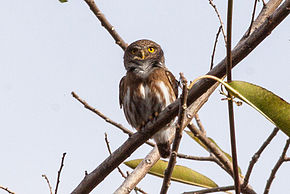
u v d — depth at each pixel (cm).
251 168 946
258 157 941
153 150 1023
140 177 967
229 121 600
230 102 589
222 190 973
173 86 1228
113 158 870
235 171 628
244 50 716
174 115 850
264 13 1006
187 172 1023
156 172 1022
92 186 868
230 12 556
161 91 1187
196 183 1020
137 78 1209
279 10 691
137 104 1203
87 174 873
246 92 579
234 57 721
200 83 755
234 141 610
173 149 647
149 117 1180
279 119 565
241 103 591
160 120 848
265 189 942
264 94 575
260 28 706
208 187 1019
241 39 974
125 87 1233
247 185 968
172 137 1166
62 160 784
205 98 1040
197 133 1048
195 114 1033
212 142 1066
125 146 876
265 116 569
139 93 1192
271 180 932
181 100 605
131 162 1041
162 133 1144
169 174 671
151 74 1203
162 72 1216
